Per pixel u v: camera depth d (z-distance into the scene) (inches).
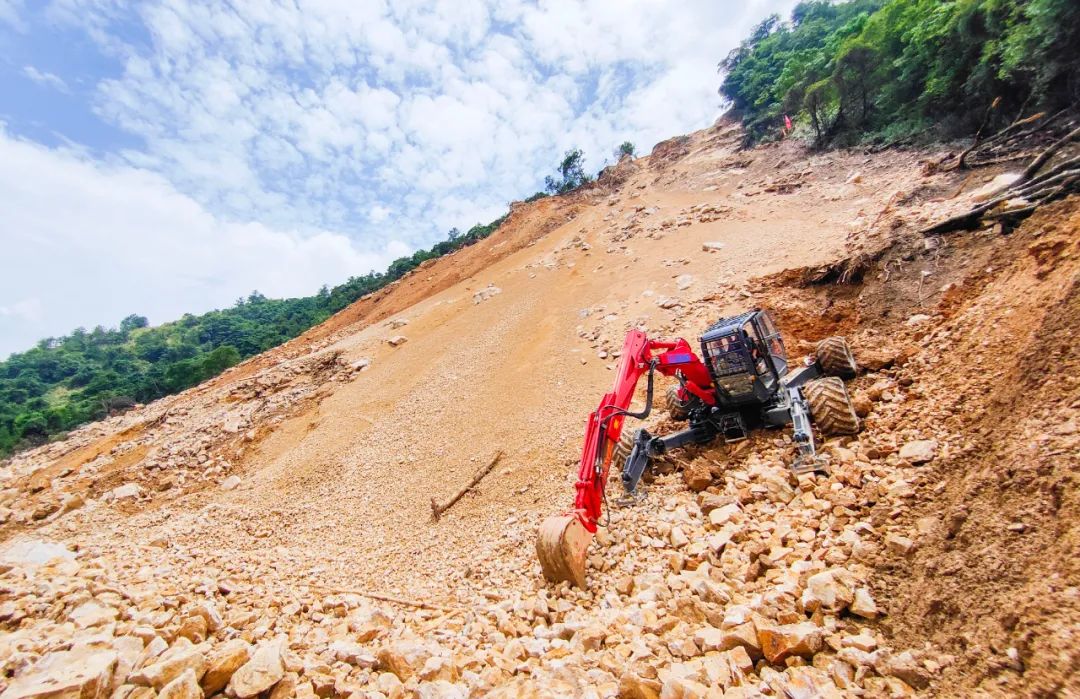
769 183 1037.8
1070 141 378.3
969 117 725.9
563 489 371.6
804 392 272.8
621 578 216.8
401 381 794.8
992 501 148.3
